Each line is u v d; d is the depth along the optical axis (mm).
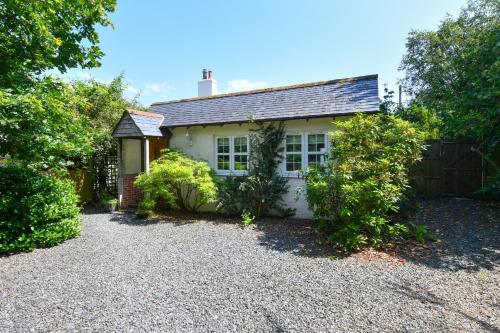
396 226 6223
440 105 11992
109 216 10266
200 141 11445
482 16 14656
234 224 8758
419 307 3594
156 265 5277
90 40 8891
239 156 10742
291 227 8211
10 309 3658
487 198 10219
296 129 9602
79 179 12109
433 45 16344
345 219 6285
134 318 3410
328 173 6859
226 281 4504
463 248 5891
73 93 7852
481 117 7387
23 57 7074
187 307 3670
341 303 3725
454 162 10812
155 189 9906
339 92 9828
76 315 3494
